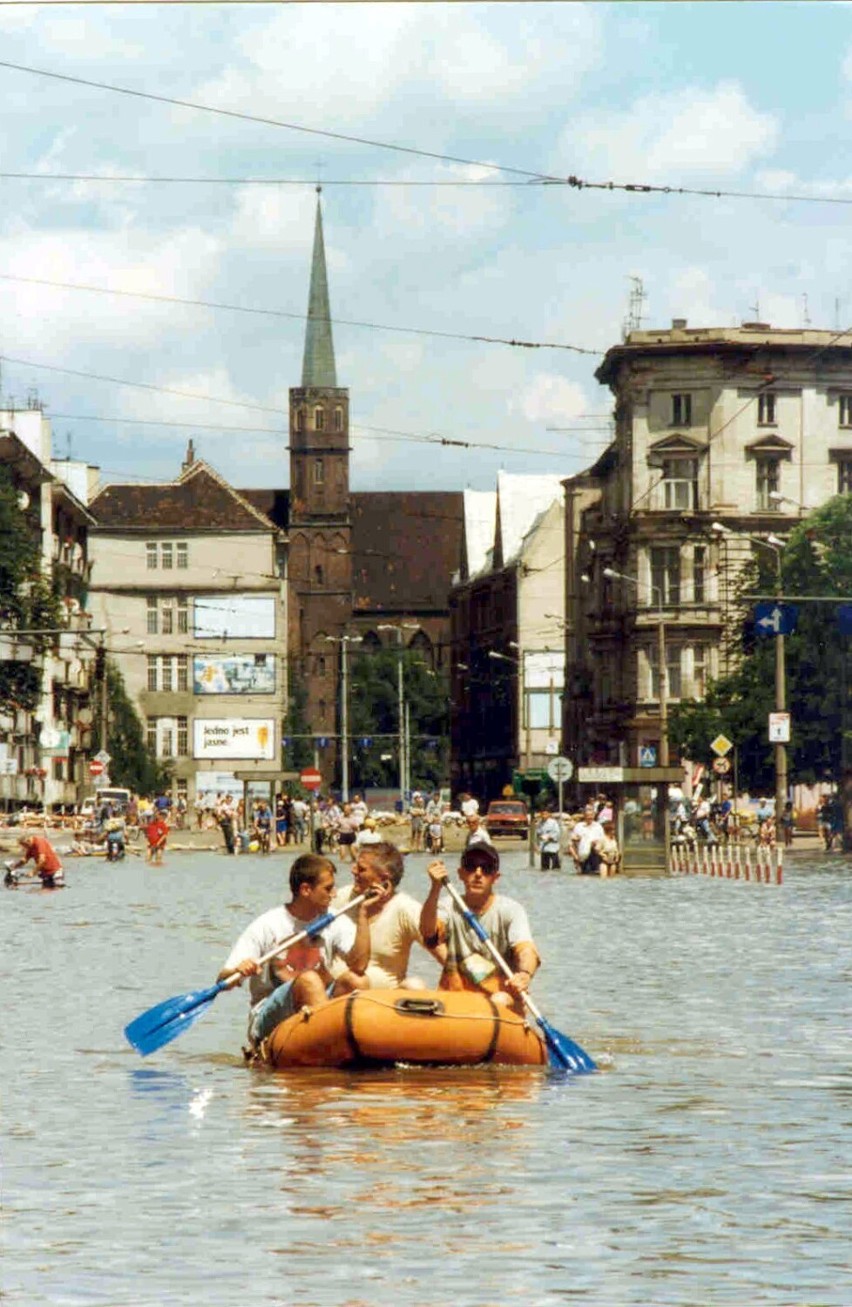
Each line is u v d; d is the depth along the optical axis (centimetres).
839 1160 1989
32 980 3922
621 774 9494
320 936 2778
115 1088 2492
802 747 13075
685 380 16862
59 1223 1700
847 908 6494
